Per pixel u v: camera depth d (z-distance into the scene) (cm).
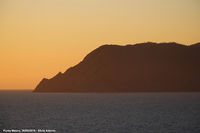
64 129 10425
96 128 10594
